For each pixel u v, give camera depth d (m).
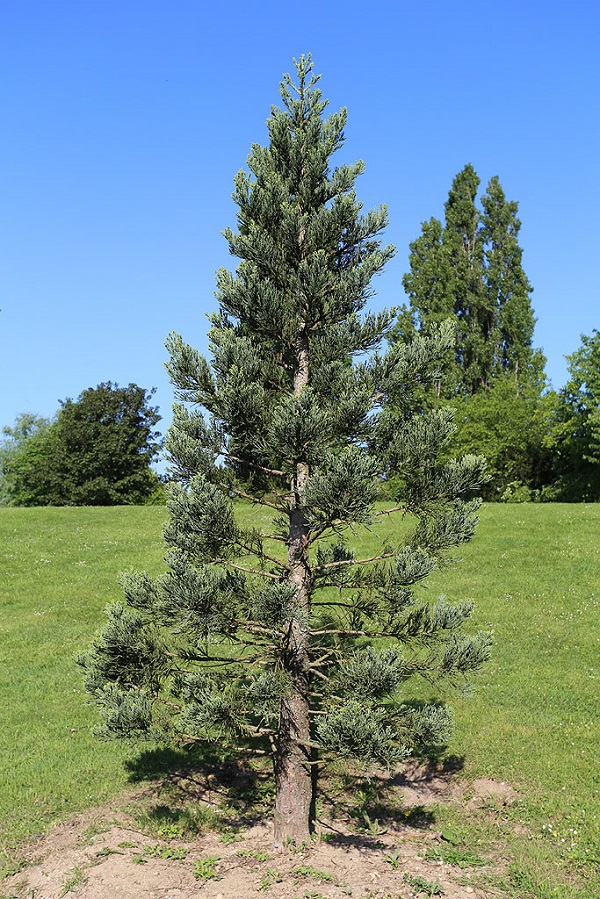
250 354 8.87
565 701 12.79
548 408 46.12
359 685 8.41
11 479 63.22
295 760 9.14
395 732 8.62
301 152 9.98
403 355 8.98
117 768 11.55
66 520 29.39
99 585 20.84
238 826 9.95
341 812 10.36
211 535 8.75
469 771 10.80
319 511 8.72
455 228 59.12
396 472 9.06
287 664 9.13
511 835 9.20
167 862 8.80
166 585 8.55
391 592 8.95
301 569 9.37
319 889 8.02
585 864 8.38
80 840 9.41
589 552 21.42
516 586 19.17
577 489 41.75
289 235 9.48
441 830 9.56
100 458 51.56
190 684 8.80
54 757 11.83
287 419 8.11
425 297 54.97
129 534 26.55
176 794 10.83
